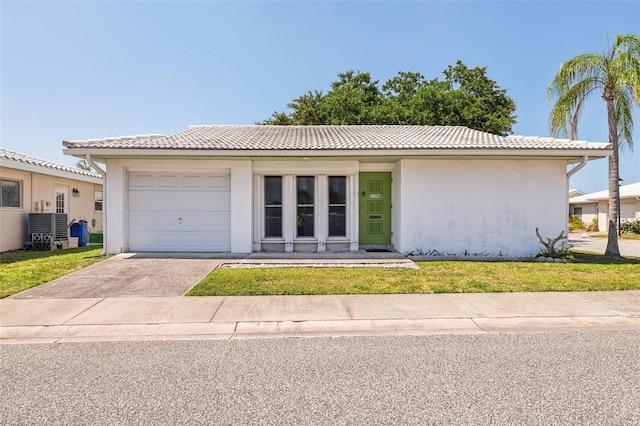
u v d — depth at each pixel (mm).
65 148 9797
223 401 3299
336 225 11633
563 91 11930
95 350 4469
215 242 11312
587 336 4910
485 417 3031
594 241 19031
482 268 9039
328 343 4691
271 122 33438
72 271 8492
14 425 2943
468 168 10969
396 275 8148
